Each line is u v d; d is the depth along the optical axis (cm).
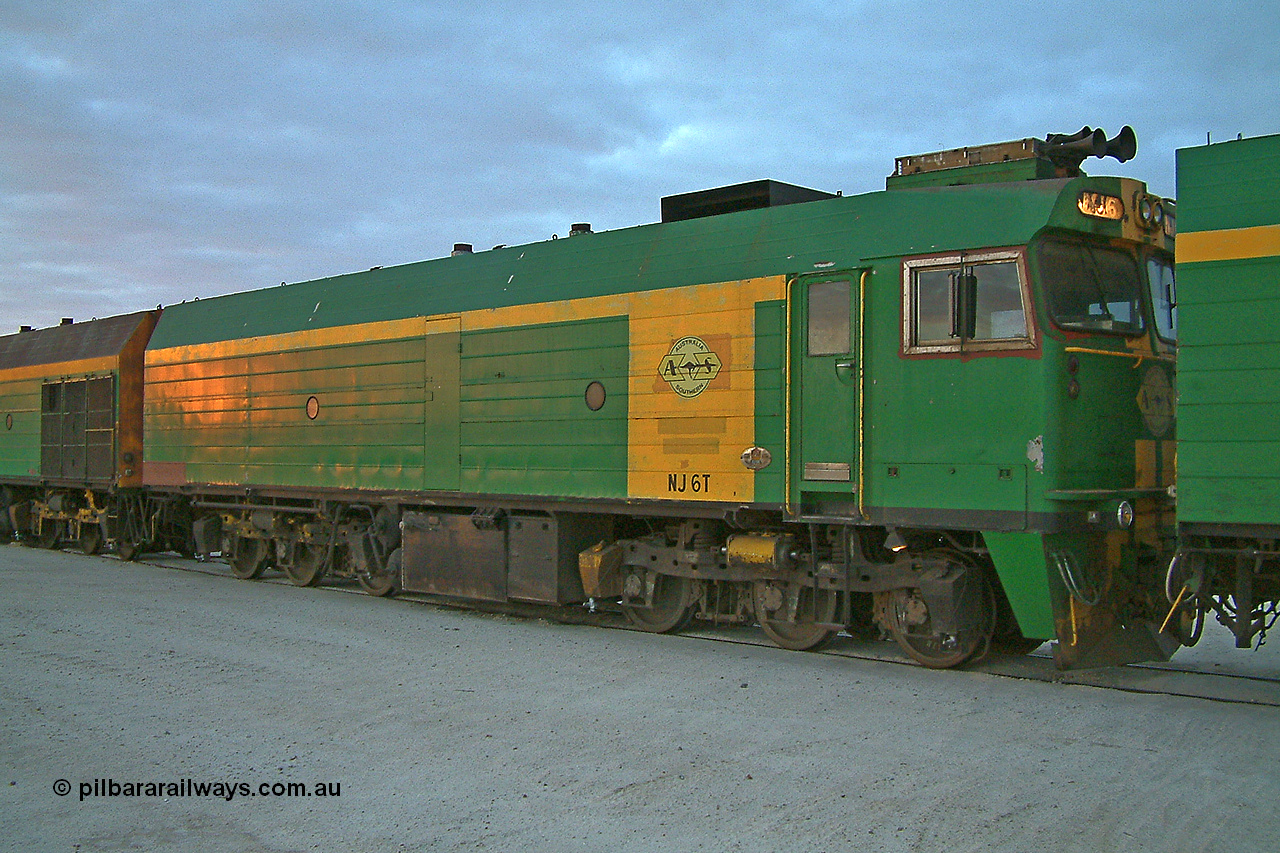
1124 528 765
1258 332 656
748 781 541
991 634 813
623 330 991
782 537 882
